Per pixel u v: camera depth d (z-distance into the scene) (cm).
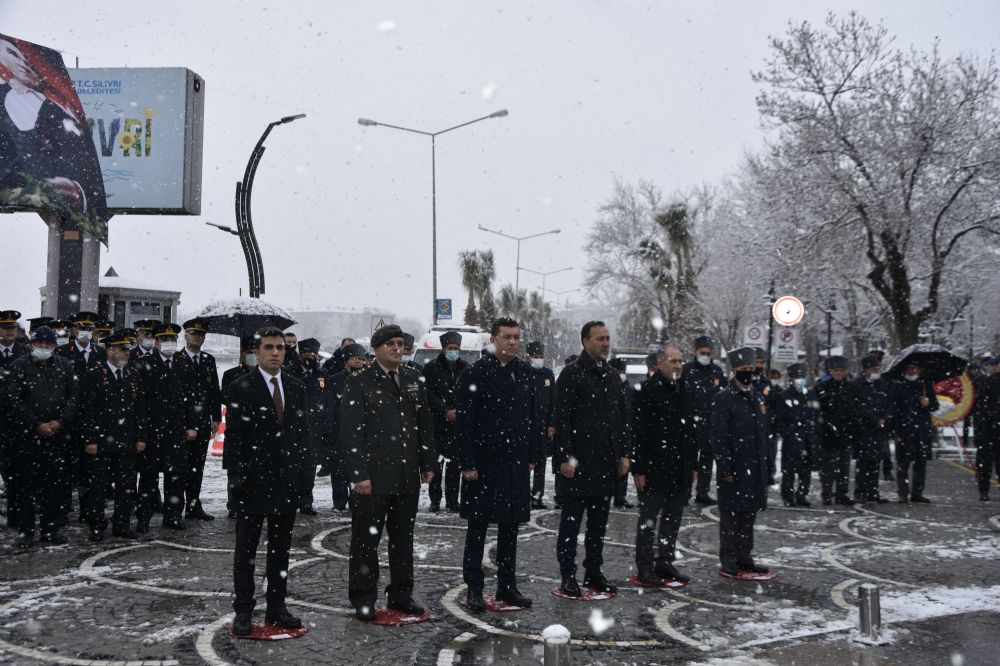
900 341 2256
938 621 603
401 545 615
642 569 719
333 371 1209
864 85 2284
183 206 2505
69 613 605
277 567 576
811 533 977
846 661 514
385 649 535
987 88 2219
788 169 2359
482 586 636
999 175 2206
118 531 887
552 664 384
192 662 506
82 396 873
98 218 2192
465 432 636
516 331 647
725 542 757
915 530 998
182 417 939
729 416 752
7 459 852
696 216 4300
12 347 1002
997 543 916
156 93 2517
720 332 3984
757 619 614
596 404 678
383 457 604
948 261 2595
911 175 2247
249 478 561
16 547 830
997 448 1245
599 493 672
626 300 4794
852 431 1215
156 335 945
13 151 2002
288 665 503
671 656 526
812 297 2591
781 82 2348
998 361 1254
